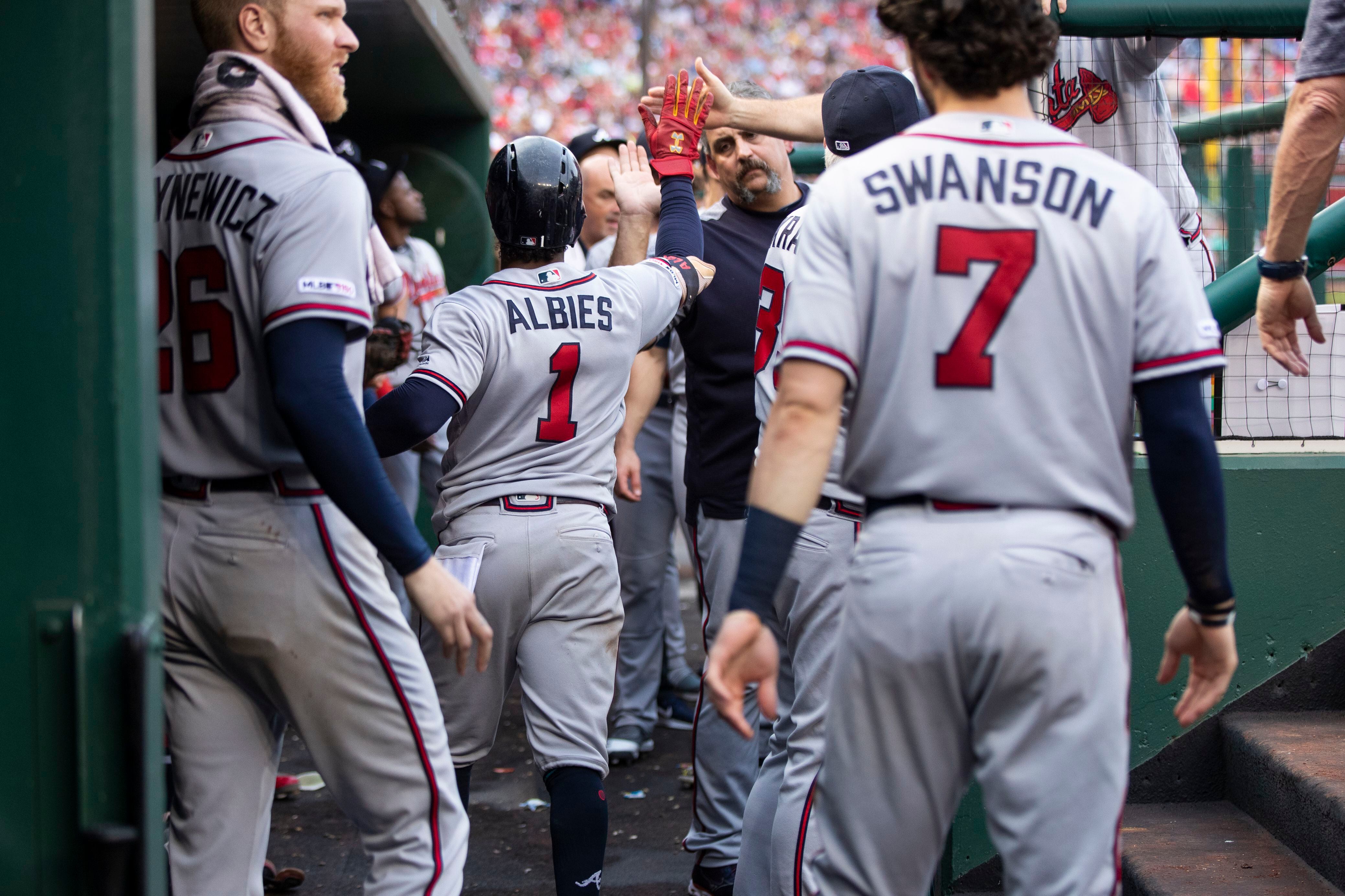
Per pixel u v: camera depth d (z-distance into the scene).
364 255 7.87
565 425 11.08
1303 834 10.34
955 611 6.36
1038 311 6.44
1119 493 6.64
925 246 6.55
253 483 7.96
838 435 10.23
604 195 19.83
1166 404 6.48
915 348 6.55
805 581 10.27
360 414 7.63
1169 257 6.53
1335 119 9.40
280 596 7.88
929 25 6.79
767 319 10.91
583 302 11.19
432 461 20.81
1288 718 11.91
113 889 6.20
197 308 7.93
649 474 18.14
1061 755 6.38
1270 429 13.08
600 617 11.20
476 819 15.70
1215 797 12.10
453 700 11.14
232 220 7.81
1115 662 6.52
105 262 6.21
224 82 8.20
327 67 8.70
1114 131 14.16
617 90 70.50
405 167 25.39
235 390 7.86
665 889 13.36
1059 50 13.95
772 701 6.86
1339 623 12.04
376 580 8.30
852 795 6.80
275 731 8.69
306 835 14.70
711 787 12.49
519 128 68.44
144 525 6.38
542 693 10.98
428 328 10.80
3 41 6.19
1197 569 6.57
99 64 6.18
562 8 70.75
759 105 12.90
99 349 6.24
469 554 10.55
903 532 6.59
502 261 11.49
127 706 6.23
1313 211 9.87
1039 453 6.43
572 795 10.70
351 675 8.05
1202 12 11.98
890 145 6.92
